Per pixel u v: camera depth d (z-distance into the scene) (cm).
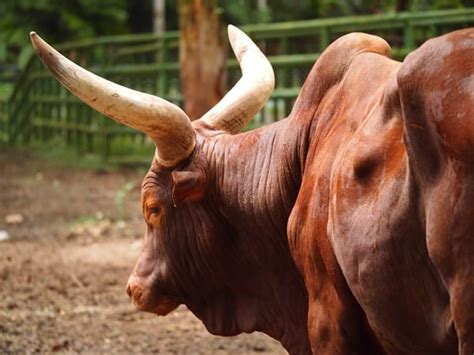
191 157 580
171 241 591
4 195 1930
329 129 516
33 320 970
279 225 553
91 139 2434
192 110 1736
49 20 3484
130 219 1623
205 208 579
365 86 502
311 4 2672
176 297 604
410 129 401
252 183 561
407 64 404
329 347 494
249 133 576
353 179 444
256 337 907
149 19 3856
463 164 377
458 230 379
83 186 2038
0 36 3444
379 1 2205
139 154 2342
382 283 427
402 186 416
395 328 434
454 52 393
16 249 1379
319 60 545
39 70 2688
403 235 414
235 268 580
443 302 411
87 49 2420
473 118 375
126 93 548
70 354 856
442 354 425
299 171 541
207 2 1727
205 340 900
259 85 612
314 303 498
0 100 2956
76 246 1397
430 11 1706
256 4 3234
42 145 2605
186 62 1736
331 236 457
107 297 1070
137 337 911
